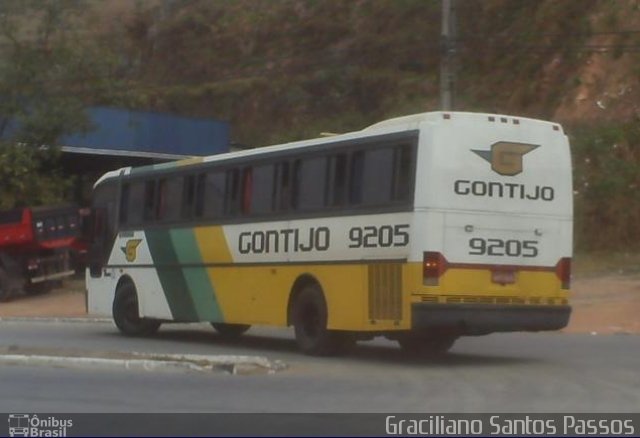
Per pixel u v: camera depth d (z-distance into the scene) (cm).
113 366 3481
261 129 11531
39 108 7831
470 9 10481
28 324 5903
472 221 3438
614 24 9238
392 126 3553
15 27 7962
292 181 3938
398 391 2944
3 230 7312
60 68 8119
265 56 12475
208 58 12925
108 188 5088
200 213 4416
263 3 13188
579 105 8875
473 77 10006
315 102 11444
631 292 6100
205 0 13700
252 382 3144
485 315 3428
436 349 3975
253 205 4119
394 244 3453
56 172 8119
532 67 9612
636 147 8131
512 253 3488
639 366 3581
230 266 4225
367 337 3825
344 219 3666
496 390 2964
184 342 4631
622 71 8912
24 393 2914
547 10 9894
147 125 8544
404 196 3438
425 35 10956
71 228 7538
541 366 3569
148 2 14225
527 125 3556
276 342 4666
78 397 2836
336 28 12025
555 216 3575
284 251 3944
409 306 3381
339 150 3725
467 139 3456
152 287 4719
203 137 8862
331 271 3709
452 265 3397
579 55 9325
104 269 5081
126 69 12538
